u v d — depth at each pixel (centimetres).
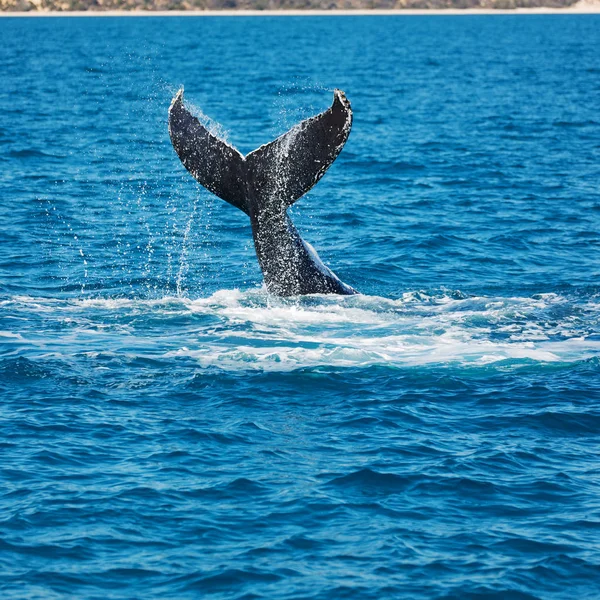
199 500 3581
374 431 4141
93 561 3203
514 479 3778
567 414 4316
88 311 5575
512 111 17350
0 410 4266
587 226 8250
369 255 7225
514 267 6881
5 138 13138
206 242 7694
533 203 9250
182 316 5431
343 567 3192
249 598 3022
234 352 4900
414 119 16162
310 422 4212
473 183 10331
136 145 12850
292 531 3391
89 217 8512
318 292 5469
